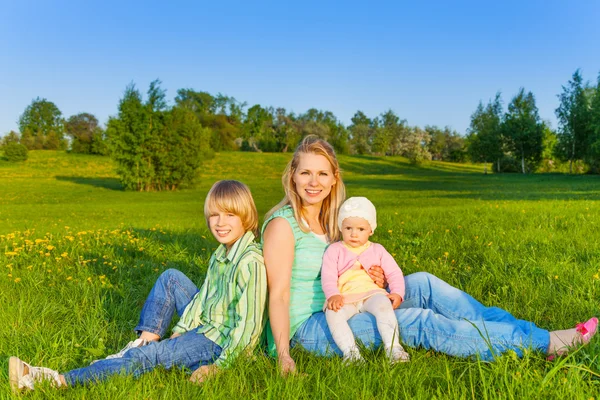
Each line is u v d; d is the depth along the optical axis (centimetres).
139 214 1984
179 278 338
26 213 2067
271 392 247
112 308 439
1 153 7825
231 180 319
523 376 248
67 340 359
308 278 320
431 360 289
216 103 12562
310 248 321
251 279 295
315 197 320
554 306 405
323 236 336
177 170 4256
